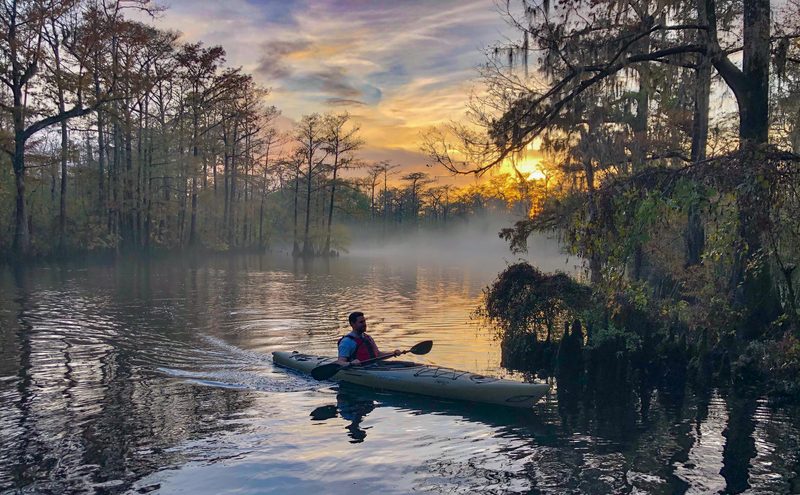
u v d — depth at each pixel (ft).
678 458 20.04
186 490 17.39
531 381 31.40
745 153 27.07
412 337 43.37
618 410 25.98
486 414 25.50
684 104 48.14
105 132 120.88
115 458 19.72
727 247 29.09
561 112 44.60
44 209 125.70
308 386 30.01
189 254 146.20
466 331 45.85
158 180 144.36
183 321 48.21
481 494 17.29
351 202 197.26
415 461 19.85
